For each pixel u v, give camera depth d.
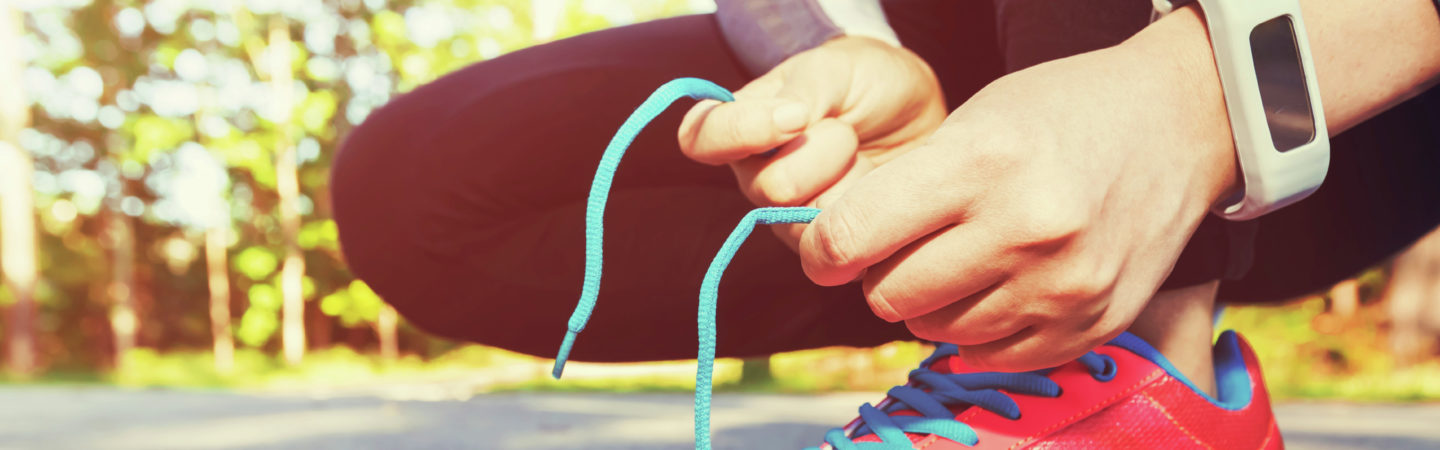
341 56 14.95
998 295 0.36
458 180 0.83
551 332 0.94
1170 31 0.38
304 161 15.37
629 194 0.86
